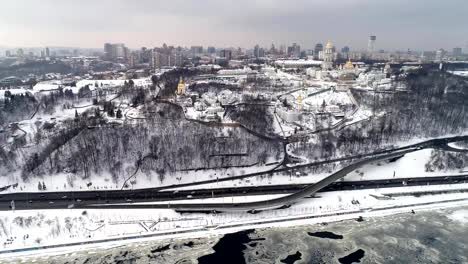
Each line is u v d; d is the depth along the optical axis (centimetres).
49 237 16612
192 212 18675
